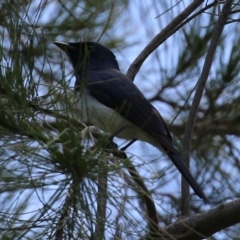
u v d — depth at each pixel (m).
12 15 5.97
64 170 5.03
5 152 5.20
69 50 10.22
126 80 10.18
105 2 10.48
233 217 7.23
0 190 5.11
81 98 5.57
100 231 5.04
